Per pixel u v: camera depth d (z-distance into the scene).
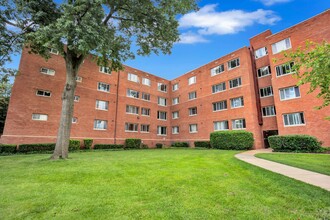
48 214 3.59
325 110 15.34
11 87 17.61
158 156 12.58
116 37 14.04
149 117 29.39
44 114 19.06
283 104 18.02
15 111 17.48
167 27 13.28
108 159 10.80
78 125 21.52
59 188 5.16
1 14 10.34
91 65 23.80
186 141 28.28
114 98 25.53
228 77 23.66
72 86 11.65
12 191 4.83
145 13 12.85
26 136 17.72
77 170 7.32
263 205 4.00
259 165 8.41
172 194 4.75
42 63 19.61
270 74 20.72
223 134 20.31
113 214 3.61
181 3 12.34
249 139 18.48
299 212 3.64
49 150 17.77
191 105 28.58
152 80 31.20
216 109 24.70
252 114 20.36
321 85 5.40
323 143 15.09
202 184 5.57
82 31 8.94
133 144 25.23
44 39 9.20
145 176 6.52
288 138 14.65
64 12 9.34
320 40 16.28
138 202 4.22
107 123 24.23
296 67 5.62
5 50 11.05
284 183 5.40
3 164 8.67
